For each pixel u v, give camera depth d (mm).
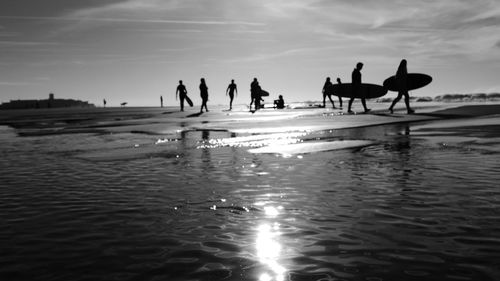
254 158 5918
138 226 2832
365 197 3492
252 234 2633
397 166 4945
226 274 2049
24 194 3848
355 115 16312
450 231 2592
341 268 2092
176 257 2273
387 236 2531
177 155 6398
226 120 16094
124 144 8219
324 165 5156
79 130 12961
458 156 5609
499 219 2809
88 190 3982
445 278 1950
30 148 8008
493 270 2023
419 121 12766
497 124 10469
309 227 2740
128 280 1997
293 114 19859
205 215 3072
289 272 2059
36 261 2250
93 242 2525
